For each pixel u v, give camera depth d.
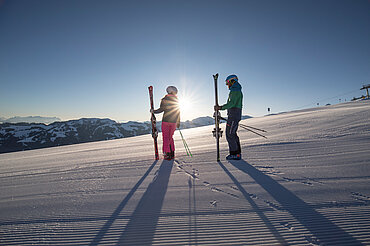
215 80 3.37
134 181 2.60
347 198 1.72
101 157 5.67
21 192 2.57
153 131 3.96
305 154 3.42
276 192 1.95
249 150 4.16
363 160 2.76
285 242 1.22
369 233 1.25
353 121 6.93
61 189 2.53
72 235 1.44
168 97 3.77
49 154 9.84
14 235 1.49
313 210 1.57
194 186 2.26
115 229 1.48
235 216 1.56
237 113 3.32
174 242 1.29
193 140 8.62
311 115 12.60
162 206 1.80
